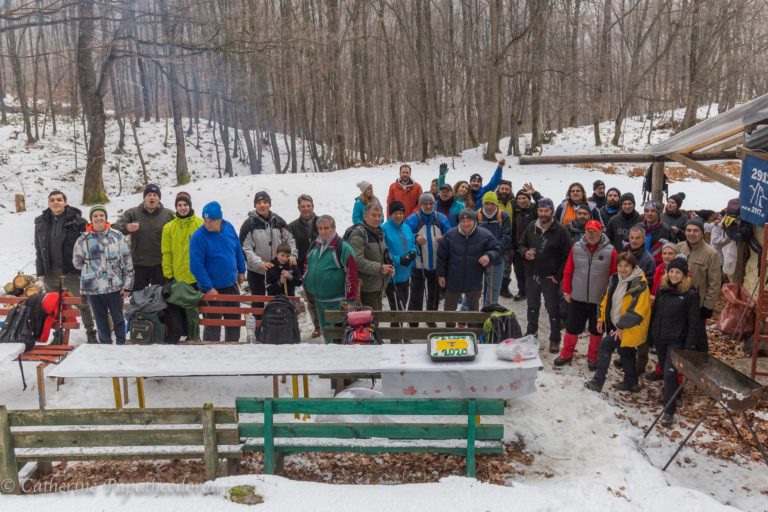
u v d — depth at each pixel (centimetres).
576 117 4147
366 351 566
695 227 682
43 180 2919
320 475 508
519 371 509
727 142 960
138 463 521
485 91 3975
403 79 4081
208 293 723
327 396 649
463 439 489
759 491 494
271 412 475
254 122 3478
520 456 530
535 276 778
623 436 554
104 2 1491
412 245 791
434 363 525
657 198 1156
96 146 1977
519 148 3209
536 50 2978
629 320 621
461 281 757
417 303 845
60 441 471
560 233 751
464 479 464
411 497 439
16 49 3219
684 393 668
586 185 2283
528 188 977
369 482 497
